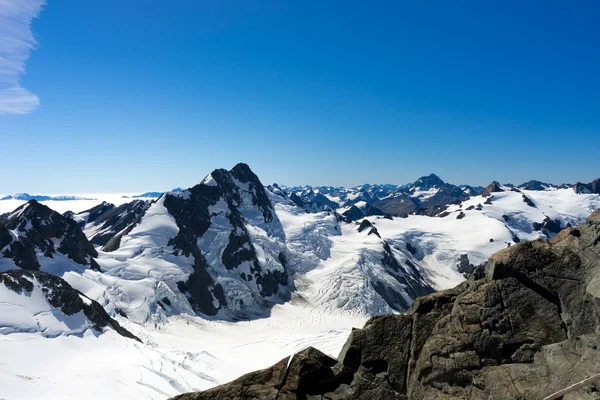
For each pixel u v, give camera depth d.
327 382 14.82
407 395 14.46
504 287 15.30
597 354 11.87
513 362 13.62
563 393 11.30
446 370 14.09
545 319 14.17
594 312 13.20
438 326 15.55
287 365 15.31
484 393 13.02
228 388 15.02
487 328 14.54
